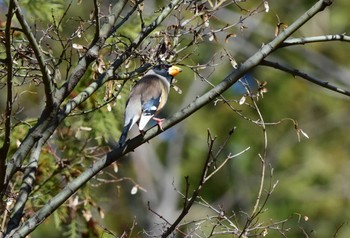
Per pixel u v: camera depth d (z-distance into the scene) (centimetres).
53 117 1009
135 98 1133
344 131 2747
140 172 2655
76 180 997
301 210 2484
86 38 1303
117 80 1114
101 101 1305
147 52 1084
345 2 2811
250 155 2620
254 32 2764
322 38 1057
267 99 2691
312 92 2767
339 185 2567
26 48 1049
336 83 2828
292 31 1048
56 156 1298
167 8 1084
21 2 1312
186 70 2514
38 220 978
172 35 1088
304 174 2586
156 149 2769
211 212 2470
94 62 1116
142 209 2492
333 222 2470
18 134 1309
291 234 2372
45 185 1320
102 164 1006
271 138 2650
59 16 1249
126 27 1298
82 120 1335
